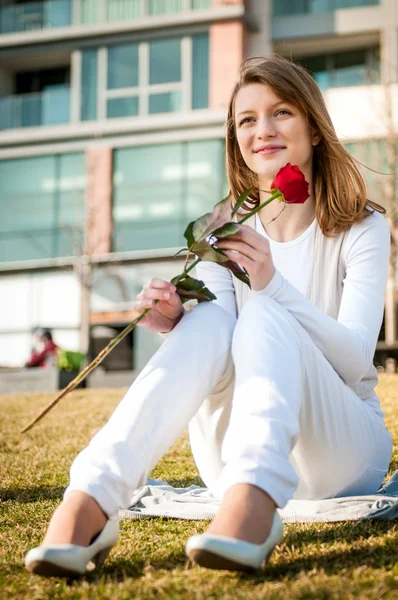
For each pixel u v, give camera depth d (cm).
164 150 1972
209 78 1984
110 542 176
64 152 2017
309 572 168
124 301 1908
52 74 2173
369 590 153
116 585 165
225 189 1925
